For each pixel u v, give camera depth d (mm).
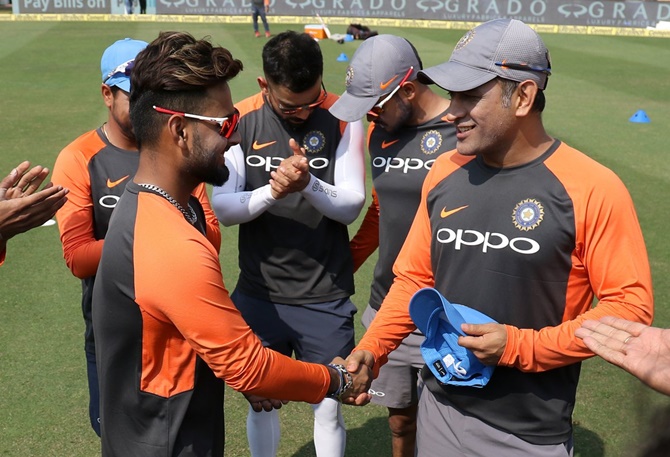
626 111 10977
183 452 2006
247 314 3191
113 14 26609
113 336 1922
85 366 3996
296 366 2023
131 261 1824
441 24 25938
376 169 3129
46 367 3977
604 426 3551
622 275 2025
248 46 18000
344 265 3174
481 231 2191
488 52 2076
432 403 2436
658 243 5723
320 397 2115
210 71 1821
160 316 1844
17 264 5336
